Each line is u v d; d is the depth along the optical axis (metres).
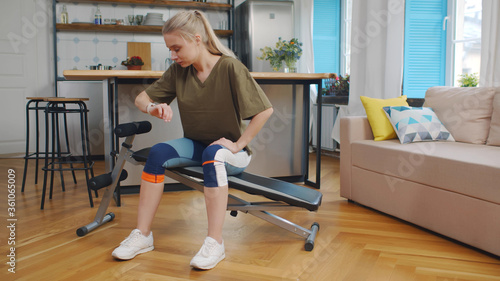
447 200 2.20
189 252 2.05
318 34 5.45
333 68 5.55
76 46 5.36
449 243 2.21
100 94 5.11
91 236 2.28
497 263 1.94
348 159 2.99
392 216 2.70
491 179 1.95
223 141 1.96
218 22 5.74
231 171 2.03
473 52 3.54
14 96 5.26
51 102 3.20
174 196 3.19
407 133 2.77
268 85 3.56
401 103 3.12
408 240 2.25
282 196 1.91
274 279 1.76
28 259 1.96
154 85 2.22
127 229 2.40
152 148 2.02
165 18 5.64
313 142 5.55
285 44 3.93
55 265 1.89
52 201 3.03
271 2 4.95
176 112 3.32
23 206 2.89
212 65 2.01
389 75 3.92
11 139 5.27
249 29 4.93
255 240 2.23
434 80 3.86
